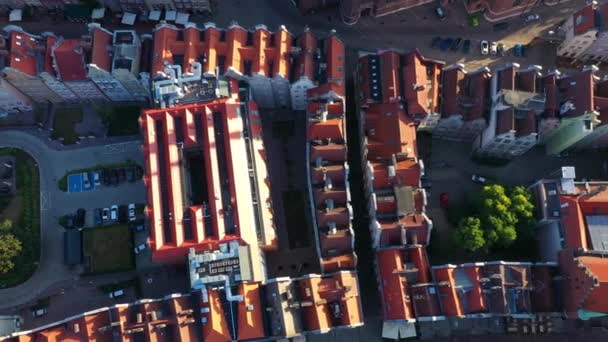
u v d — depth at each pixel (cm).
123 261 12369
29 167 13275
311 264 12331
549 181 11325
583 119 11238
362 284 11975
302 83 11912
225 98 12025
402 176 11006
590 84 11306
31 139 13562
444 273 10544
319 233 11231
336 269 10894
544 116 11638
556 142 12356
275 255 12438
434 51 14000
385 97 11662
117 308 10569
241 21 14538
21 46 12181
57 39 12606
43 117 13762
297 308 10606
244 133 12062
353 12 13725
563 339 11381
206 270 10750
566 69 13700
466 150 13100
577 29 12719
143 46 12706
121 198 13050
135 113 13712
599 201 10762
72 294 12256
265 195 11806
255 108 12431
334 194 11156
